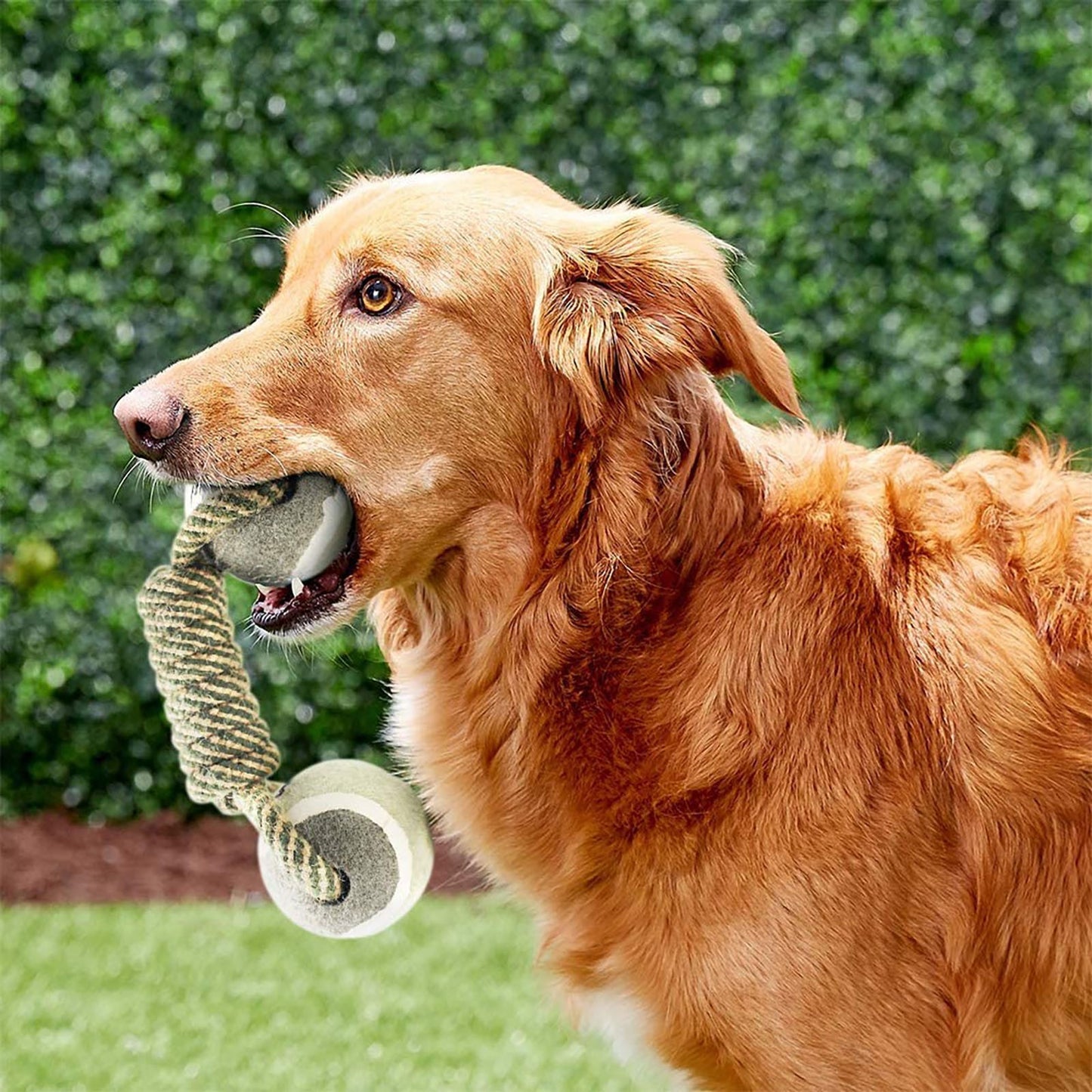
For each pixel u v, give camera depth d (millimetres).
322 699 9742
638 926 3916
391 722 4609
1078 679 3887
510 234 4195
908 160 9398
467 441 4172
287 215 9539
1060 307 9562
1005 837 3822
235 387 4062
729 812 3840
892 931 3766
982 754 3832
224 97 9273
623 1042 4125
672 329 3961
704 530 4062
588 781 4008
